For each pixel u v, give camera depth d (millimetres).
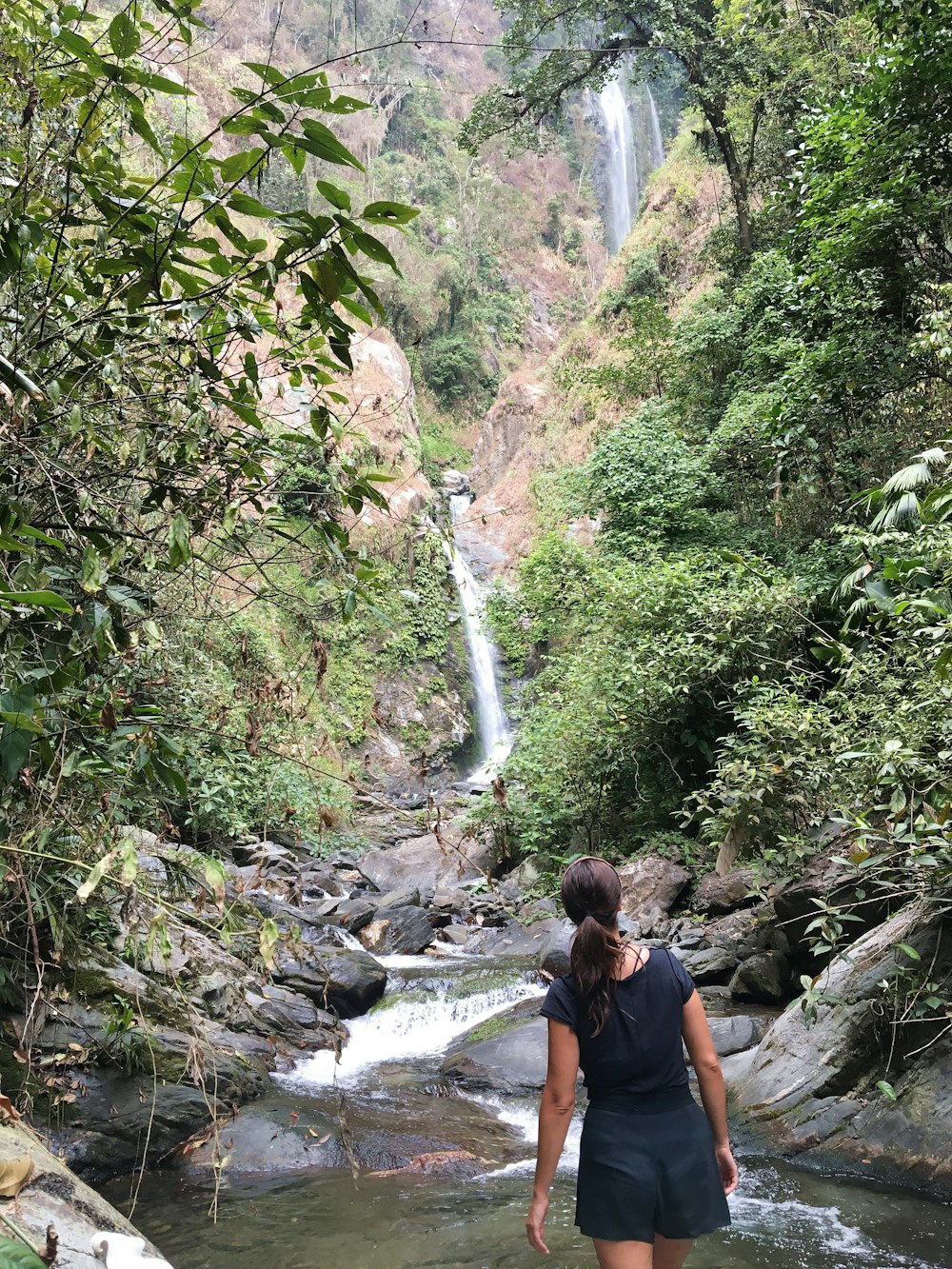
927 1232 3719
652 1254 2338
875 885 5531
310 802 11070
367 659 18500
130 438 2709
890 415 9398
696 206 25516
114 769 3172
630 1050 2373
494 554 24719
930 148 7789
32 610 2418
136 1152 4457
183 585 3447
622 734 9695
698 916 8117
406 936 9070
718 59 14977
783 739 6594
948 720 4867
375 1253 3670
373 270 31297
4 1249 1237
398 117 40000
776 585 8859
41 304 2727
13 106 2691
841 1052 4738
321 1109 5203
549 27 16391
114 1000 4699
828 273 8539
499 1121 5340
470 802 12852
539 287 41938
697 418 14836
